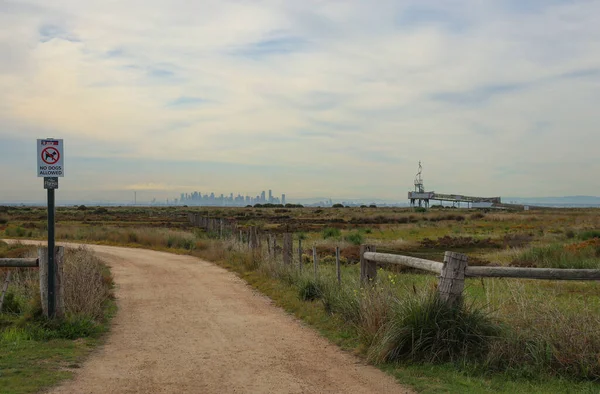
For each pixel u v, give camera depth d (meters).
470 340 7.19
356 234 36.19
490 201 129.50
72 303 9.98
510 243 31.45
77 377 6.58
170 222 64.62
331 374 6.86
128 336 9.16
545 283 15.38
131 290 14.87
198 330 9.68
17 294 11.25
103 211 109.00
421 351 7.21
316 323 10.08
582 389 6.12
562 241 31.83
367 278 9.88
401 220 65.38
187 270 20.05
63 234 40.16
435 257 23.92
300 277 13.69
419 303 7.49
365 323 8.30
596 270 6.90
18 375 6.47
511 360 6.77
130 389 6.15
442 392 6.04
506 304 7.85
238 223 57.56
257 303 12.73
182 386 6.30
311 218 73.06
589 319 6.99
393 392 6.11
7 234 42.12
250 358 7.67
